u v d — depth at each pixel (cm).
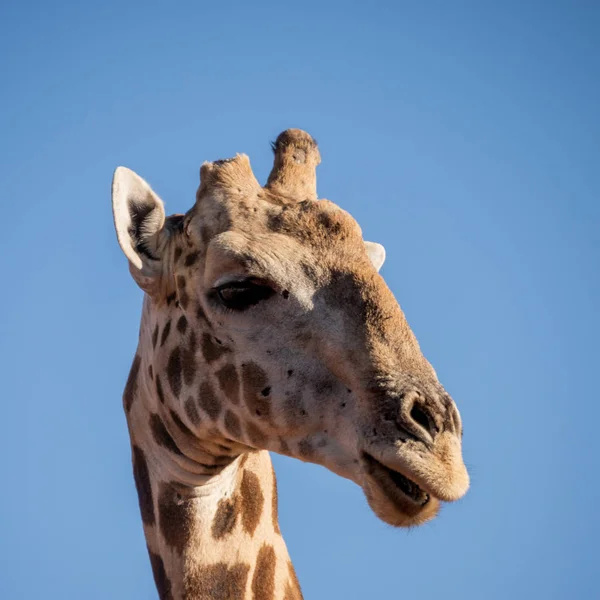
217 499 2352
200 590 2288
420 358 1988
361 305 2058
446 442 1848
